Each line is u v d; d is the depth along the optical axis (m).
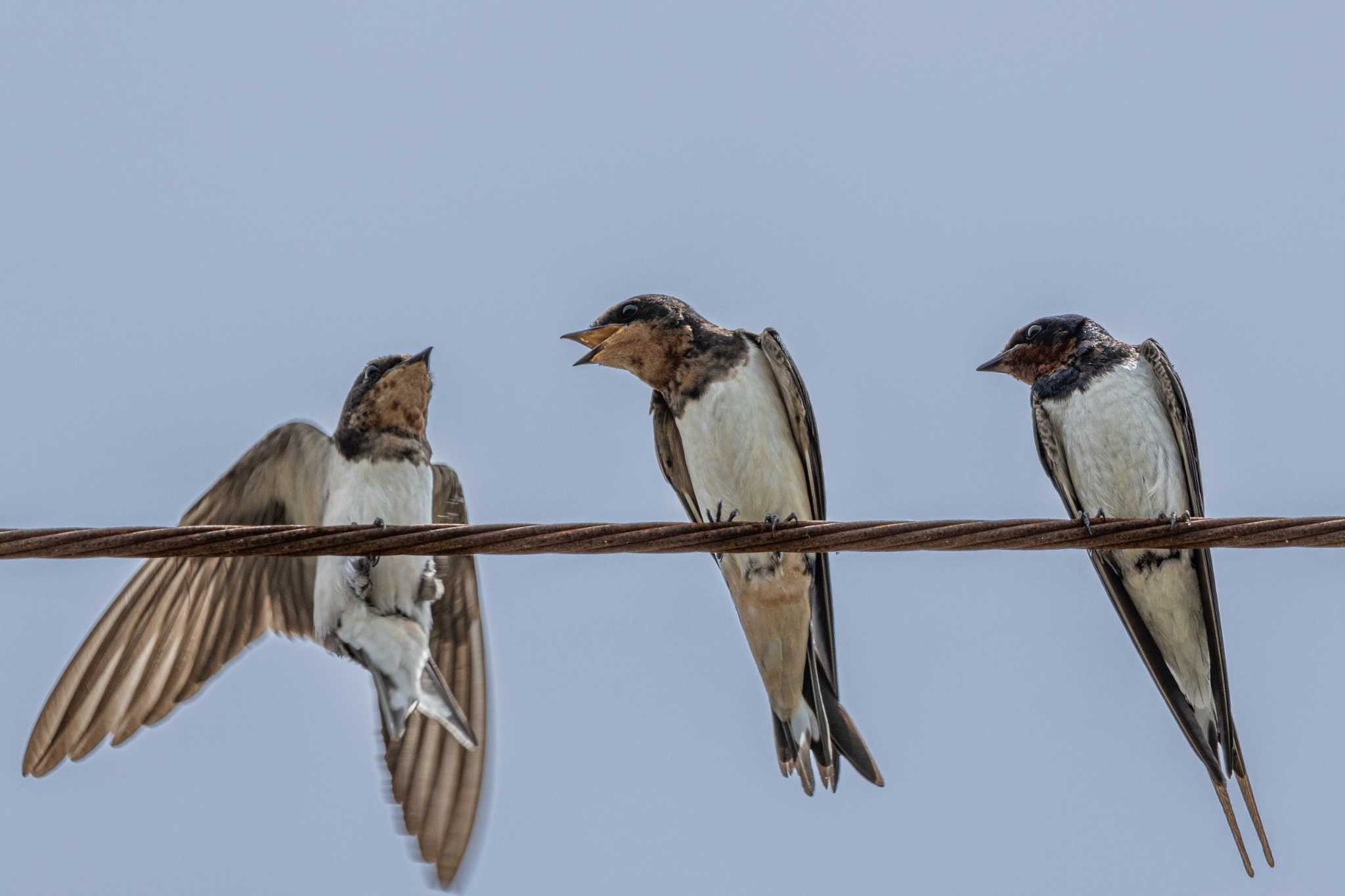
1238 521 9.58
